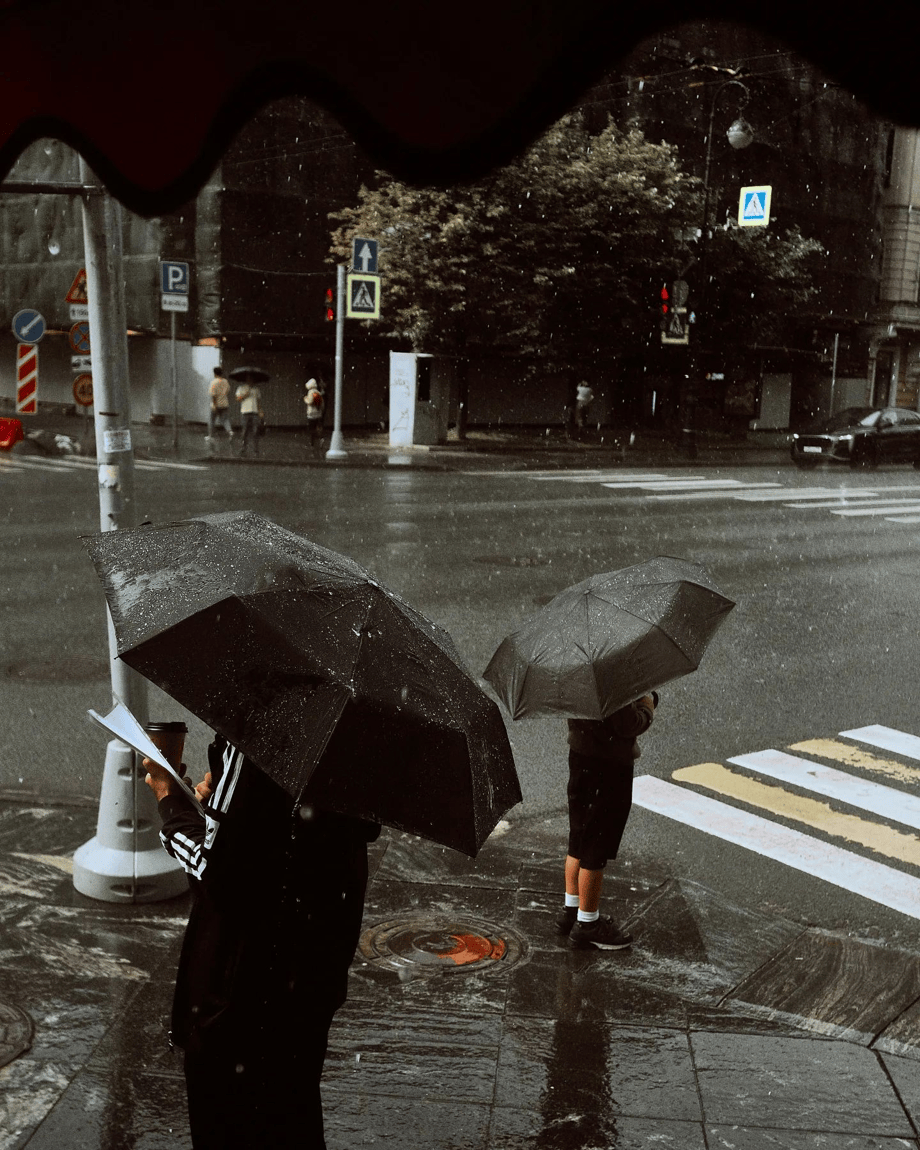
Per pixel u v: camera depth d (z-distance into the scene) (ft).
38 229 123.03
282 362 112.98
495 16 7.11
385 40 7.93
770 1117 12.67
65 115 10.93
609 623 15.14
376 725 8.03
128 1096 12.49
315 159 107.76
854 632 38.93
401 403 104.78
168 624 8.27
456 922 17.56
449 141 7.71
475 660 33.09
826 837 22.03
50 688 29.07
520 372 128.26
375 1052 13.67
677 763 25.95
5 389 138.51
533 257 97.96
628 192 97.50
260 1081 9.24
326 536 53.62
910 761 26.55
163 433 105.70
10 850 19.22
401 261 98.99
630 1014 14.89
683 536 59.31
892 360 156.76
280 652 8.14
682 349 119.85
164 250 108.99
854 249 133.80
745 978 16.14
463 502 69.36
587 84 6.68
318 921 9.23
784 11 5.40
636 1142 12.12
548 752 26.40
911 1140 12.36
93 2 10.30
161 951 15.96
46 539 49.70
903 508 75.05
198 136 9.68
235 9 8.99
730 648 36.37
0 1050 13.25
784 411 147.74
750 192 87.40
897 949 17.39
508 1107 12.65
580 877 16.71
